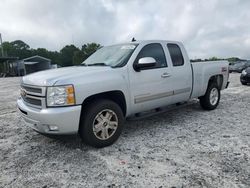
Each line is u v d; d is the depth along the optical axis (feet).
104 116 12.49
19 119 19.34
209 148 12.12
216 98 20.95
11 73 126.31
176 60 16.63
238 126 15.83
